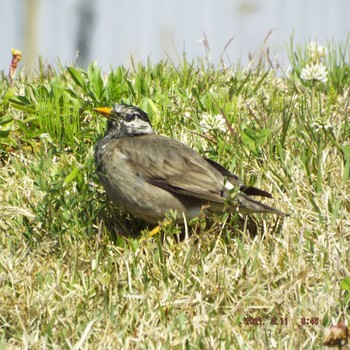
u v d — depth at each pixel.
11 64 14.41
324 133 13.14
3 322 10.02
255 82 15.62
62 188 11.62
